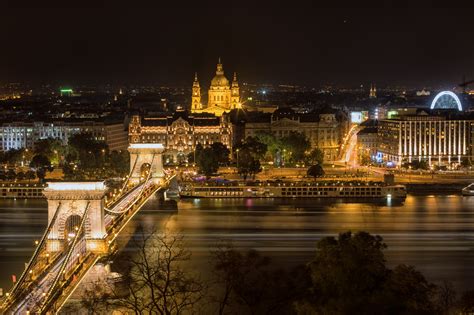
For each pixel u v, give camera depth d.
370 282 186.00
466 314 191.38
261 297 187.25
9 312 196.25
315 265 194.62
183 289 197.50
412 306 170.62
